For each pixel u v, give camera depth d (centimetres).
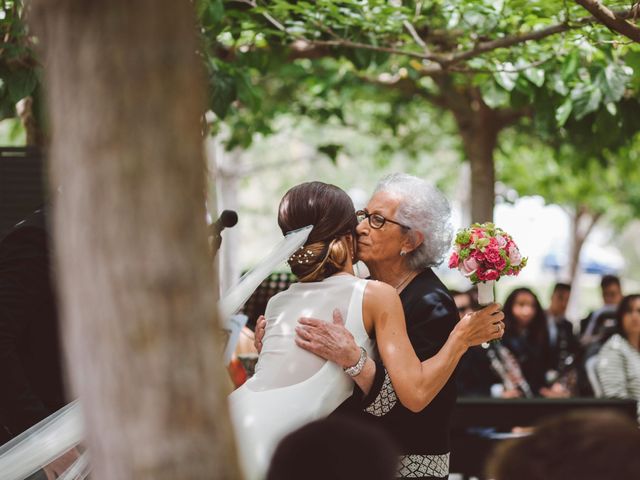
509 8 587
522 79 676
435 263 367
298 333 336
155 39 150
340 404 343
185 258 150
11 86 547
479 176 1150
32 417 336
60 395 354
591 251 3684
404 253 364
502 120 1148
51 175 158
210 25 570
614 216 2612
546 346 926
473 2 585
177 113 151
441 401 355
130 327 148
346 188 2667
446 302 358
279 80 1250
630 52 579
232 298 348
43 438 320
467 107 1156
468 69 636
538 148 1545
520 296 930
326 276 354
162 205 149
